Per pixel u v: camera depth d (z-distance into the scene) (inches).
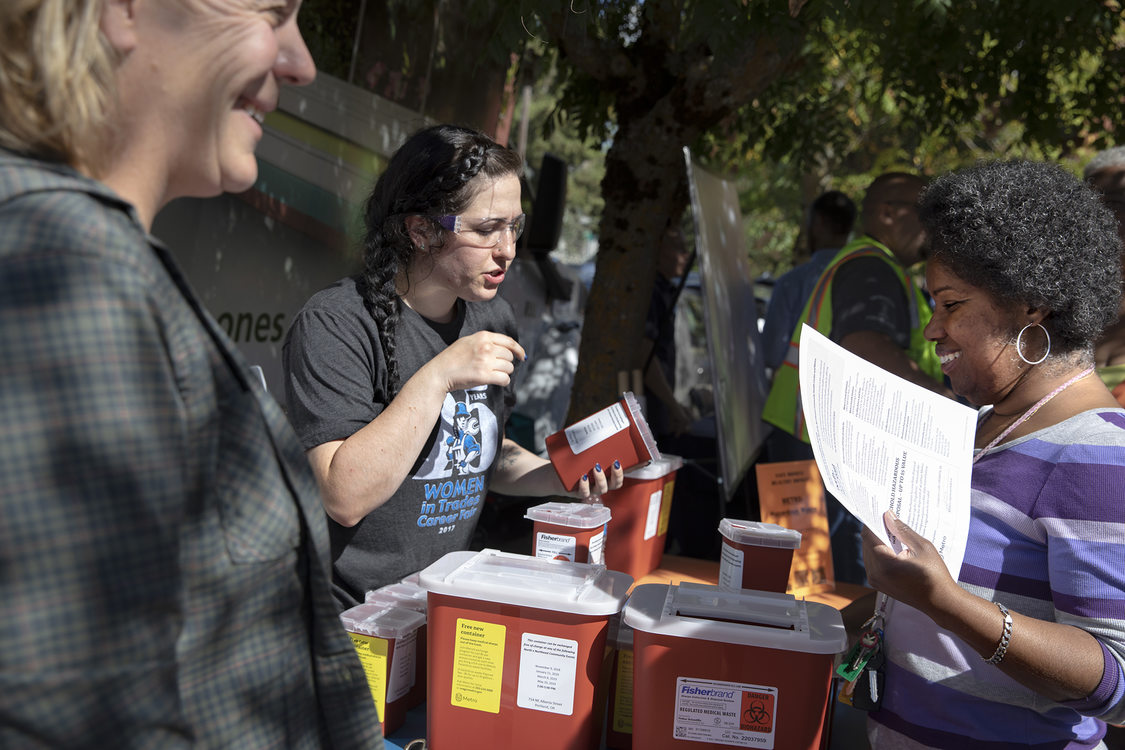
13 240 26.0
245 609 31.8
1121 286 52.2
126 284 26.9
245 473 32.0
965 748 52.4
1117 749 83.6
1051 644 45.1
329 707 35.9
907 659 54.4
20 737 25.4
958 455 51.9
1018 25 146.0
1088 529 46.4
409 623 62.4
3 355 24.9
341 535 69.2
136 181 31.0
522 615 56.0
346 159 124.6
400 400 63.9
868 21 129.6
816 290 134.3
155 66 29.5
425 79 141.0
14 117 28.0
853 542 135.4
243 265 112.7
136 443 26.3
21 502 24.6
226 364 32.0
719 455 110.7
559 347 237.8
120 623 26.0
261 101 33.4
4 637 24.5
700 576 92.4
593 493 75.7
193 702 30.4
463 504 75.5
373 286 68.7
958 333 53.0
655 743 54.2
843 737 66.1
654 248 144.9
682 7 127.9
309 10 114.4
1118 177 103.7
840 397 49.5
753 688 52.9
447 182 67.0
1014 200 50.4
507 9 101.2
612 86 144.3
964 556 50.8
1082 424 48.9
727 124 182.2
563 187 221.0
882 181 135.8
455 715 57.7
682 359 246.4
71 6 27.4
